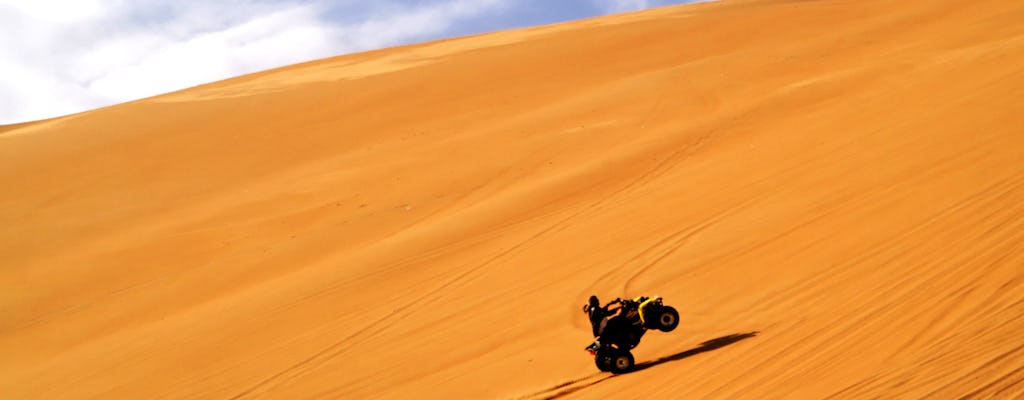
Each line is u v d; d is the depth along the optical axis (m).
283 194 61.81
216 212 60.62
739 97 64.00
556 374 24.08
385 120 79.69
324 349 32.44
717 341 22.80
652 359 23.16
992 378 15.24
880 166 33.69
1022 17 68.38
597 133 60.66
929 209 26.95
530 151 59.69
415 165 62.06
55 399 33.66
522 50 101.44
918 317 19.25
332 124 81.44
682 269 30.08
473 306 32.91
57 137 90.12
